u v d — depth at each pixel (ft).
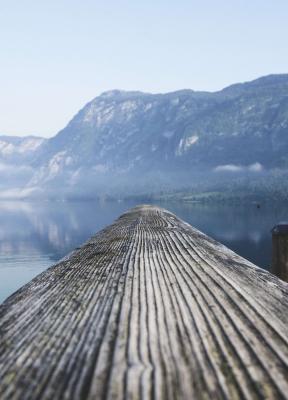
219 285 7.19
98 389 3.58
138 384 3.64
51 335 5.02
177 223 20.27
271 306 6.08
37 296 7.20
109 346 4.54
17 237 240.32
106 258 10.46
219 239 194.80
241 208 606.96
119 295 6.70
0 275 119.96
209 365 4.05
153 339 4.72
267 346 4.54
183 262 9.27
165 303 6.15
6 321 5.83
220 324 5.23
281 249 13.96
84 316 5.69
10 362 4.31
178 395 3.47
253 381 3.74
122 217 29.27
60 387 3.67
